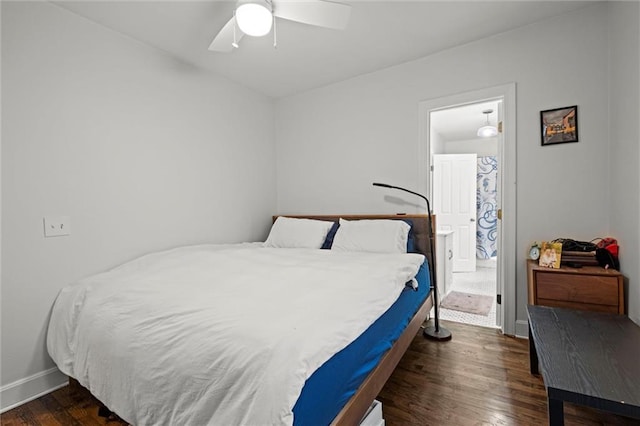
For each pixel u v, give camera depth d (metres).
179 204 2.58
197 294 1.40
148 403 1.12
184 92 2.63
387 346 1.41
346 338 1.07
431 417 1.47
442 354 2.11
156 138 2.41
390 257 2.23
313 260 2.13
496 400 1.59
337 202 3.28
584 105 2.10
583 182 2.12
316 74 3.00
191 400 0.98
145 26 2.12
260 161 3.47
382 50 2.57
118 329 1.33
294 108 3.54
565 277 1.90
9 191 1.67
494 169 5.08
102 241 2.07
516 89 2.33
